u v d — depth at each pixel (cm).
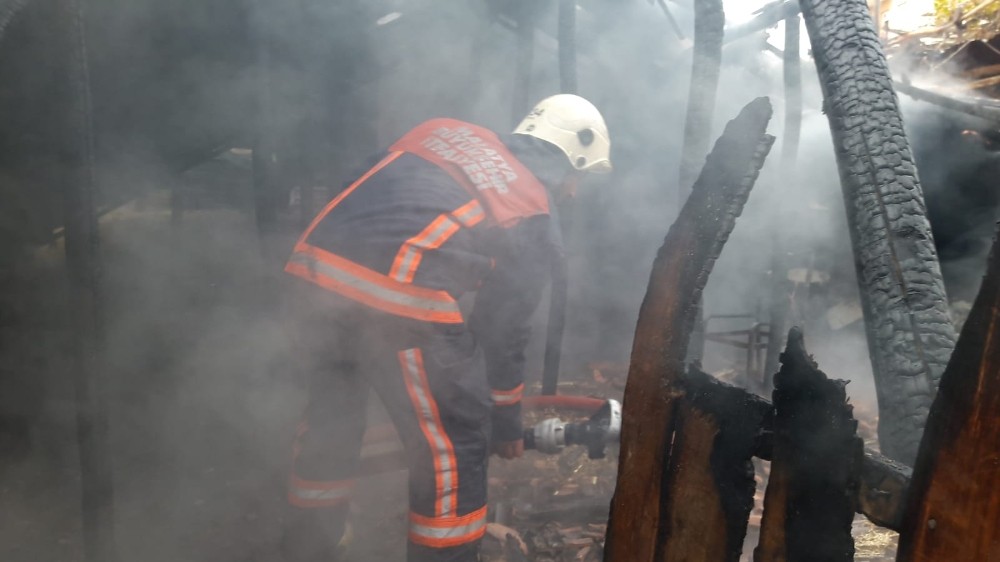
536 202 215
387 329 197
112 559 206
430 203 203
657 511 121
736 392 110
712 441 112
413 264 196
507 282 217
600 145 243
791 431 102
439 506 197
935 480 90
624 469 127
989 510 84
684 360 118
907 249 124
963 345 86
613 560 130
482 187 209
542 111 242
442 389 196
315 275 204
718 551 112
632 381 125
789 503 103
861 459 97
